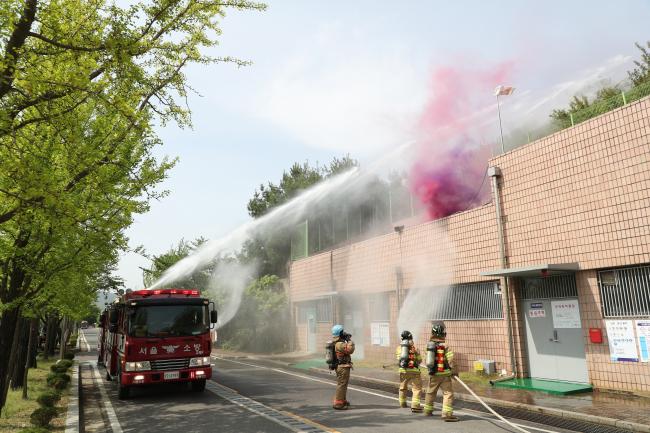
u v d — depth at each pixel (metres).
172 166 10.29
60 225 7.29
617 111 10.91
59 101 7.21
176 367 11.66
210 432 7.71
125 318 11.94
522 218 13.23
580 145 11.73
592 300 11.23
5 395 9.80
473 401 10.51
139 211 10.05
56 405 11.05
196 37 8.53
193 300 12.29
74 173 7.93
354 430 7.60
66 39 6.70
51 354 34.19
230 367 20.17
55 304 13.57
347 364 9.73
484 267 14.51
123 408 10.36
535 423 8.18
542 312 12.62
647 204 10.16
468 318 15.14
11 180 7.03
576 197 11.73
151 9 7.70
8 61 6.01
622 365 10.48
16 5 6.14
